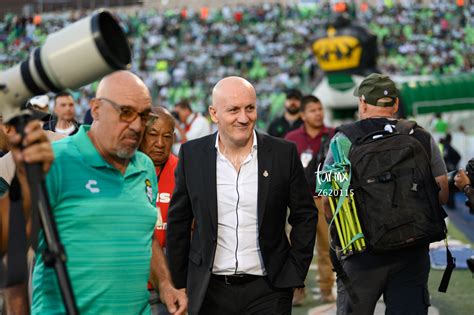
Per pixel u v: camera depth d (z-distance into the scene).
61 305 3.80
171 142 5.95
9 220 3.17
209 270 4.98
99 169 3.90
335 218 5.41
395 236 5.22
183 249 5.23
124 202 3.92
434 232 5.25
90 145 3.91
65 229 3.83
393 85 5.73
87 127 4.07
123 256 3.88
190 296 5.06
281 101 27.14
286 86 44.00
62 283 3.01
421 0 56.12
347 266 5.52
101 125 3.84
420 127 5.68
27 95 3.10
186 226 5.23
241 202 5.01
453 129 24.44
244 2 58.19
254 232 5.03
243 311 5.04
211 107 5.20
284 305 5.08
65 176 3.85
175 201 5.21
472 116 24.33
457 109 21.45
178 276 5.22
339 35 19.03
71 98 8.23
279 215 5.06
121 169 4.00
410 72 49.34
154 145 5.85
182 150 5.21
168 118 5.90
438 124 24.12
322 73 20.05
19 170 3.18
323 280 8.95
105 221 3.86
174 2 58.16
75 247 3.82
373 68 19.44
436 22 54.50
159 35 52.28
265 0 58.28
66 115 8.21
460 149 24.41
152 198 4.17
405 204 5.24
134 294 3.94
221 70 48.66
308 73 41.69
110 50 3.02
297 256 5.12
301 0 55.97
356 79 19.14
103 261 3.84
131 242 3.92
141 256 3.95
